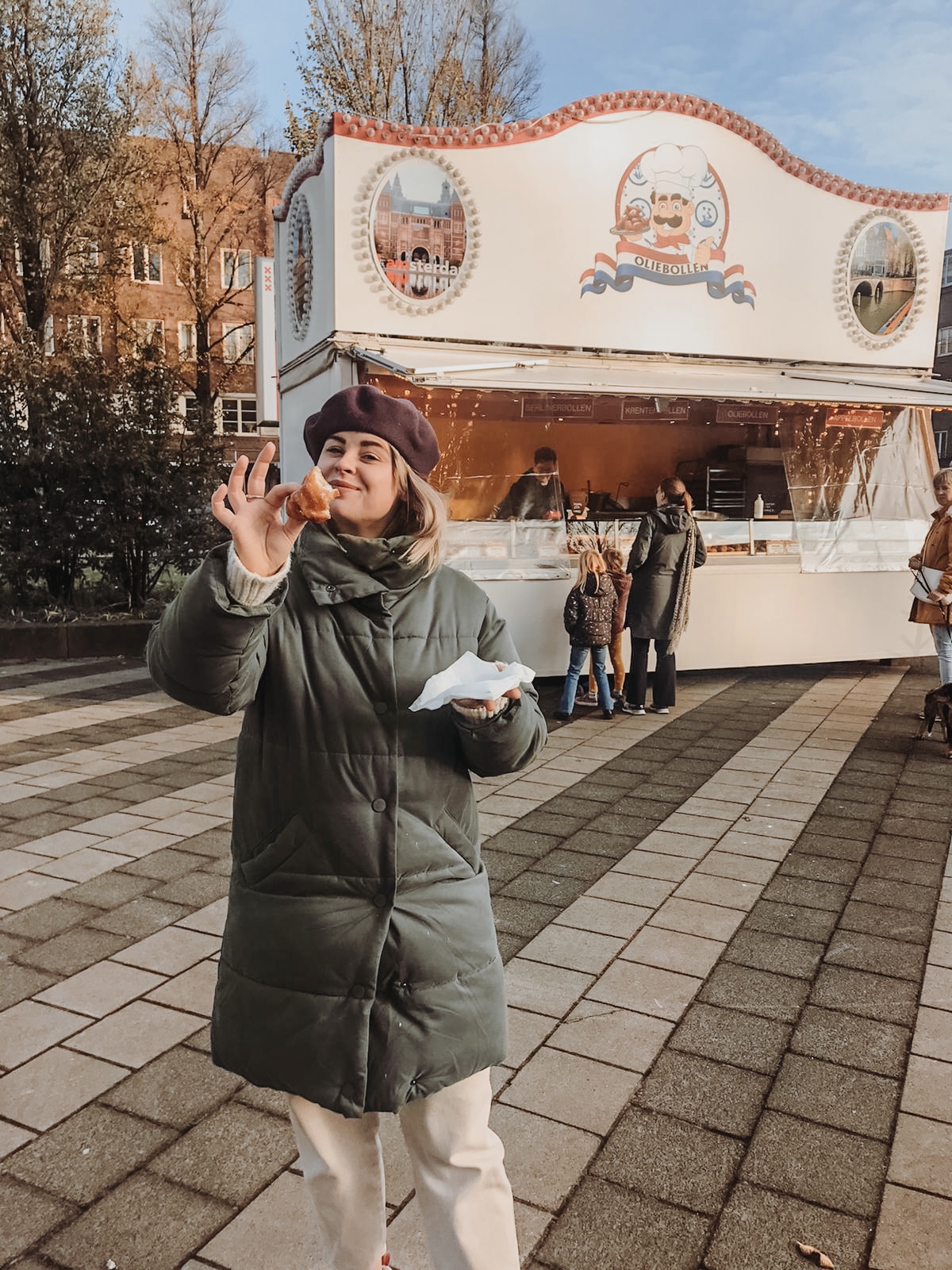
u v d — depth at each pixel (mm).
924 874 4434
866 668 10336
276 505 1400
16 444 11430
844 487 9664
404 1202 2297
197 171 22078
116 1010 3209
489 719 1548
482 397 8656
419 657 1621
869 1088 2764
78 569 12125
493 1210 1617
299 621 1607
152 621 11469
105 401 11805
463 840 1671
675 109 8758
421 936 1569
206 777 6043
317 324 8617
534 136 8375
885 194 9609
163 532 11852
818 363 9664
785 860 4617
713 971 3494
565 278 8633
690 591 8023
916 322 9961
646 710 8109
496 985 1666
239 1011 1594
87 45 14961
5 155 14562
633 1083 2793
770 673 10055
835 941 3744
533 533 8625
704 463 12008
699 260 9055
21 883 4289
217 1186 2365
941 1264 2105
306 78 20984
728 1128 2582
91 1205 2301
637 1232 2209
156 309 27797
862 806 5441
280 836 1592
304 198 8852
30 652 10898
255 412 28406
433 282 8234
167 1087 2779
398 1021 1556
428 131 8023
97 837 4910
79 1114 2648
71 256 16500
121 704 8422
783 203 9273
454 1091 1626
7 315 15516
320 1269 2098
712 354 9234
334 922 1547
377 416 1633
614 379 8156
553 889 4258
